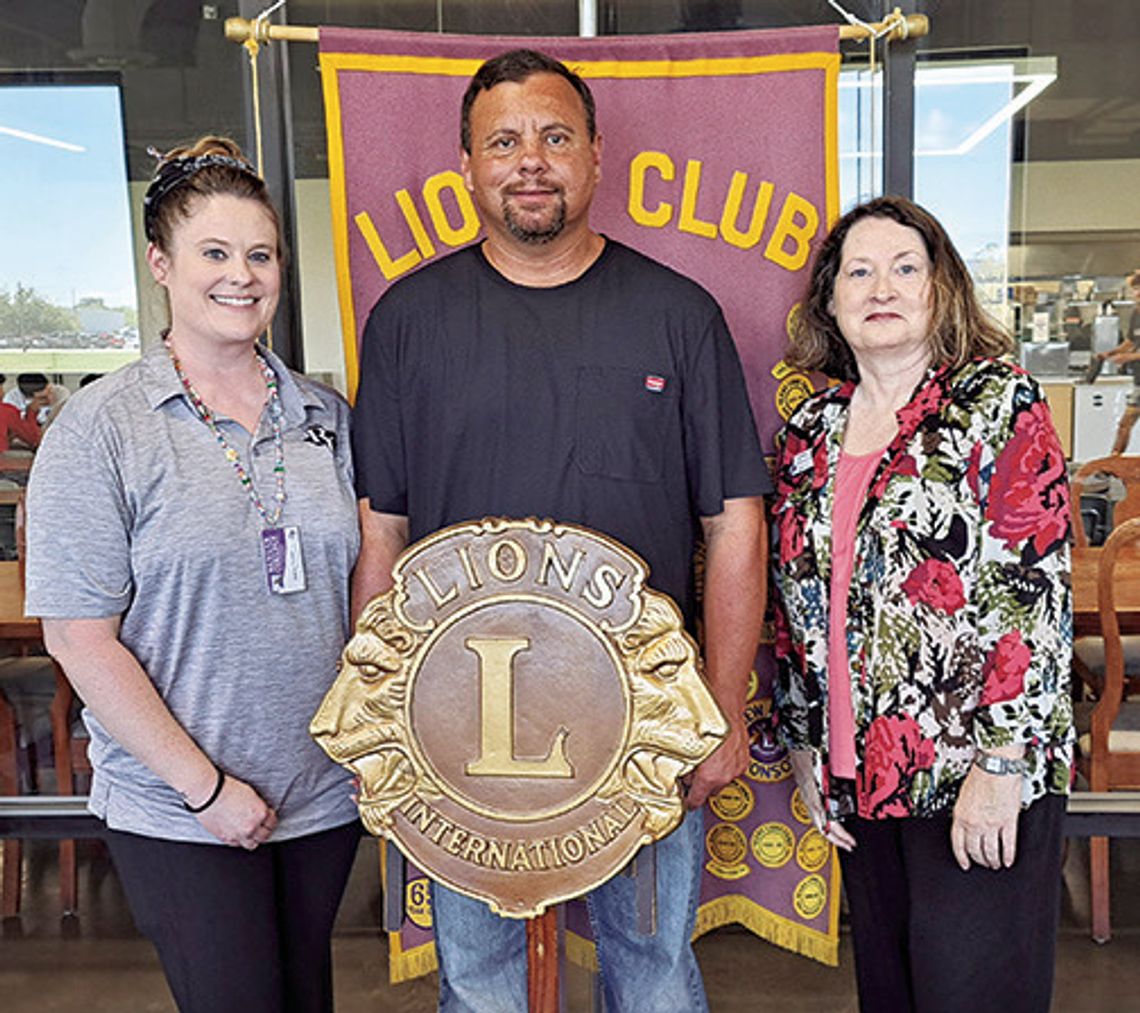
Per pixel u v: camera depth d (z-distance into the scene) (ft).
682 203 6.68
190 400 4.72
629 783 4.25
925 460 4.89
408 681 4.31
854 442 5.37
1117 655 7.28
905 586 4.90
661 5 7.91
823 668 5.32
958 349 5.11
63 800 7.63
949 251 5.20
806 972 7.77
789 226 6.68
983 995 4.97
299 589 4.81
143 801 4.76
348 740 4.33
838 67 6.59
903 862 5.16
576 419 5.03
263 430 4.88
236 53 7.73
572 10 8.05
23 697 7.73
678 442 5.17
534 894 4.32
